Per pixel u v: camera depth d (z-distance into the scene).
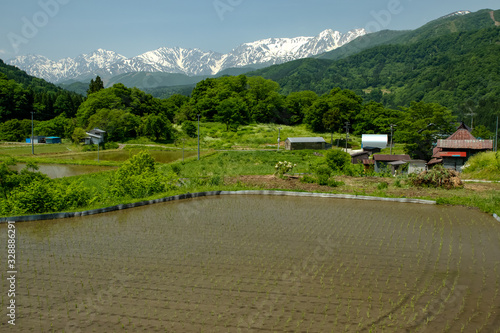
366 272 13.62
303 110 137.50
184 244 16.53
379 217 21.44
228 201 25.73
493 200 25.02
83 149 80.06
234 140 102.56
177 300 11.51
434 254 15.57
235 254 15.30
